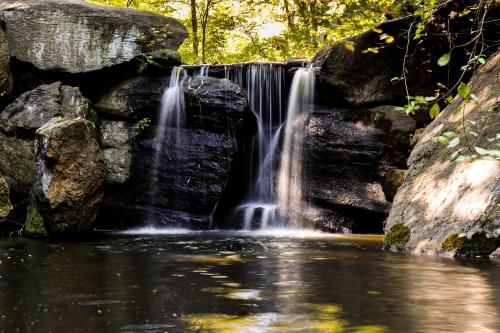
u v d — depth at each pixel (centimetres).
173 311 313
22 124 1038
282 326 279
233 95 1067
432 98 389
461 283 403
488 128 627
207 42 1805
